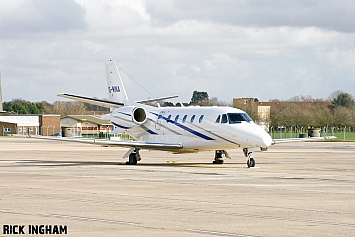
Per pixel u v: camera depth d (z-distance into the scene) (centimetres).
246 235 2780
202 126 7506
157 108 8412
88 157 9812
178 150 7925
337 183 5228
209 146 7525
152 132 8256
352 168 7206
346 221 3177
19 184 5012
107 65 9475
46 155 10419
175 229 2903
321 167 7375
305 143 17350
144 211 3472
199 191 4525
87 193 4353
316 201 3969
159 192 4444
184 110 7950
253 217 3284
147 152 11575
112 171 6494
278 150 12756
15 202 3838
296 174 6197
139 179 5516
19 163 7994
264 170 6775
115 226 2970
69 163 8044
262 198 4109
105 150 12731
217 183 5153
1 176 5819
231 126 7212
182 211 3484
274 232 2855
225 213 3422
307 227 2992
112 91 9425
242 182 5262
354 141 18525
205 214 3378
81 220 3141
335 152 11762
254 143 7056
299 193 4425
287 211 3509
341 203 3875
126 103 9031
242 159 9356
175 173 6228
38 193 4344
